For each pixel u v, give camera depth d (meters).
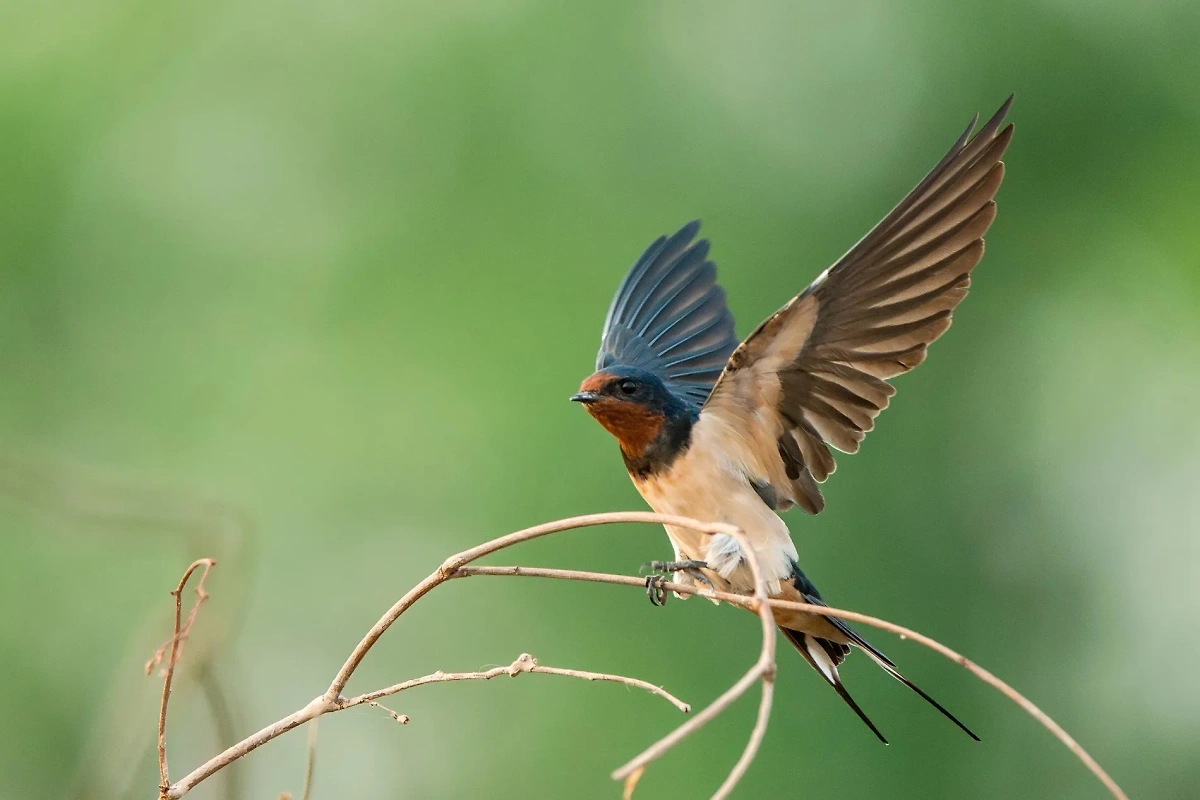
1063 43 15.45
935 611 14.62
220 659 7.49
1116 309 15.37
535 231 14.77
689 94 15.11
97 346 14.62
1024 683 14.53
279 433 14.42
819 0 15.35
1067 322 15.49
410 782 13.22
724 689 13.73
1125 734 14.24
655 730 13.64
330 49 15.13
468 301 14.65
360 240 14.84
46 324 14.55
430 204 14.84
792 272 14.80
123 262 14.74
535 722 13.70
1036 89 15.45
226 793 7.24
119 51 15.00
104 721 7.44
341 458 14.34
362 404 14.48
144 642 7.55
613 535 13.95
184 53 15.13
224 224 14.88
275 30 15.17
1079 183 15.52
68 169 14.68
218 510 8.06
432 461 14.22
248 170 14.99
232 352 14.70
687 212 14.84
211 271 14.82
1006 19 15.41
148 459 14.34
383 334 14.68
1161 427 14.94
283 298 14.80
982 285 15.77
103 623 12.76
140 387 14.55
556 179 14.83
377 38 15.13
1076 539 14.91
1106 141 15.42
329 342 14.71
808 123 15.11
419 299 14.69
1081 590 14.80
